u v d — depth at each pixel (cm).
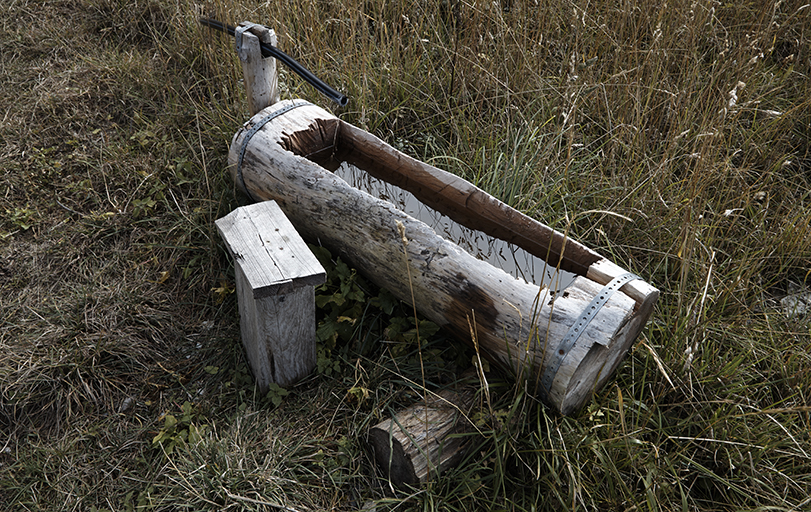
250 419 247
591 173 353
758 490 220
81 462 232
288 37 389
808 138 394
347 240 273
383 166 323
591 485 218
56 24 454
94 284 296
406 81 406
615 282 225
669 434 242
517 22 410
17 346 262
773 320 286
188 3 438
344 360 265
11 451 236
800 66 443
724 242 324
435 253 244
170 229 322
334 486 228
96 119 390
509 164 342
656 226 315
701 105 374
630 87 376
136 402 256
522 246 273
